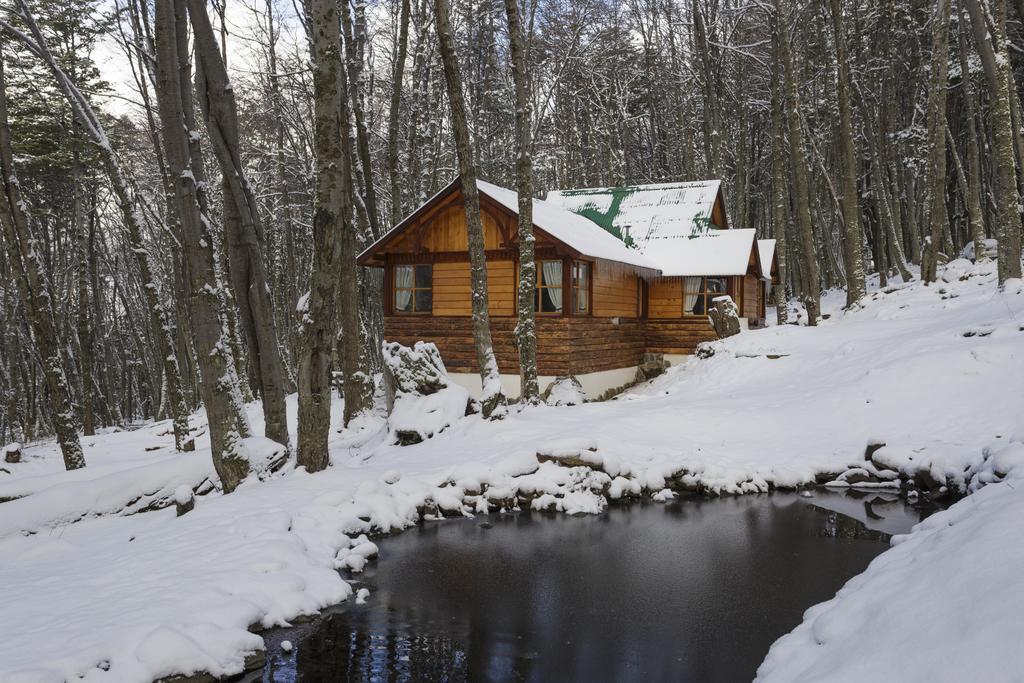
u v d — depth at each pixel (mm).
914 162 33406
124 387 43750
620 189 28109
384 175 31297
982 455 9891
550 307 19812
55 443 24203
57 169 27938
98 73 25312
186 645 5508
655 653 6016
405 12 20156
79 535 8867
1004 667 3387
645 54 39625
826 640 5059
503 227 19734
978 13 15914
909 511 9914
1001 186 16531
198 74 10477
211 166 31219
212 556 7473
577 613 6902
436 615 6910
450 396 14570
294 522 8750
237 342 17391
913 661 3902
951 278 22969
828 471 11391
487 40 31266
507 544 9180
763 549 8672
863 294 24047
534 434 12695
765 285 30469
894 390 13086
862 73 31641
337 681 5598
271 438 11688
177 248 25391
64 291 34250
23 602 6344
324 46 10000
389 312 21469
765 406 14266
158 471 10328
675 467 11508
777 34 27531
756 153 46375
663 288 24547
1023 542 4605
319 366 10898
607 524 9953
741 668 5695
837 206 34969
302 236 36750
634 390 21453
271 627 6527
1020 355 12445
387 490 10258
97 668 5145
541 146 40375
